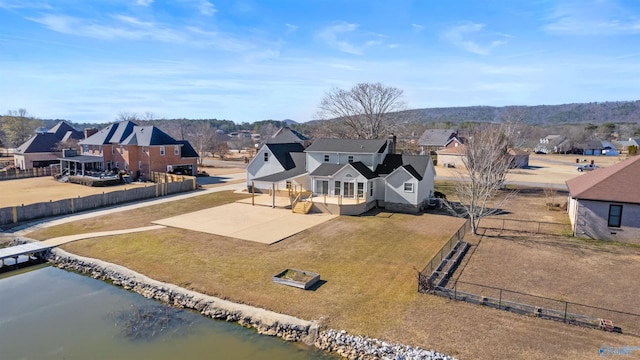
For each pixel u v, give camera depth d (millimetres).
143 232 28234
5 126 112312
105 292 19641
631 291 18109
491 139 33969
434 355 13289
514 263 21953
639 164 27125
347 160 39250
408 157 38875
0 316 17438
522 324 15266
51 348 14938
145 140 55438
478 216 30297
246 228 29391
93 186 48375
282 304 17219
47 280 21328
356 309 16703
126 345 15055
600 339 14141
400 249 24688
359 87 56312
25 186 48406
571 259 22500
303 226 30094
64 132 87000
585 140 119312
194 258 22922
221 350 14641
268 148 43750
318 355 14195
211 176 61406
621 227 25562
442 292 18047
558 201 40562
